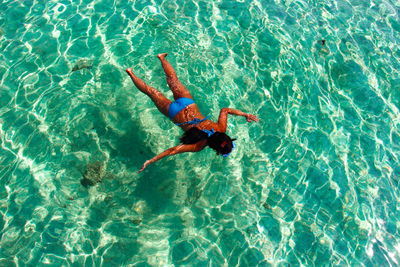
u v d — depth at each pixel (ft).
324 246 13.12
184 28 18.94
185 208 13.43
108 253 12.09
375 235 13.80
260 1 21.27
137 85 13.82
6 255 11.75
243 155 15.10
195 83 16.70
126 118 15.51
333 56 19.36
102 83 16.37
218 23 19.51
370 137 16.71
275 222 13.47
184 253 12.32
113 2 19.83
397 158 16.42
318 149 15.80
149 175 14.08
